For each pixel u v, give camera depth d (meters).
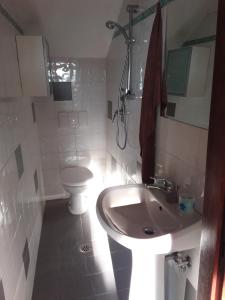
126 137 2.23
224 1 0.75
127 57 1.95
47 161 2.98
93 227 2.54
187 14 1.19
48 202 3.05
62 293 1.78
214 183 0.87
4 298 1.16
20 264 1.54
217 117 0.83
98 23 2.26
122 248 2.22
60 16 2.12
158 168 1.63
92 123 2.99
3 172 1.33
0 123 1.35
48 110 2.80
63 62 2.69
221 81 0.79
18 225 1.57
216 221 0.88
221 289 0.95
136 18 1.81
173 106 1.38
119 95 2.35
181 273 1.38
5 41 1.60
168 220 1.28
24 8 1.95
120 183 2.57
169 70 1.39
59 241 2.33
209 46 1.06
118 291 1.79
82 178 2.67
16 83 1.84
